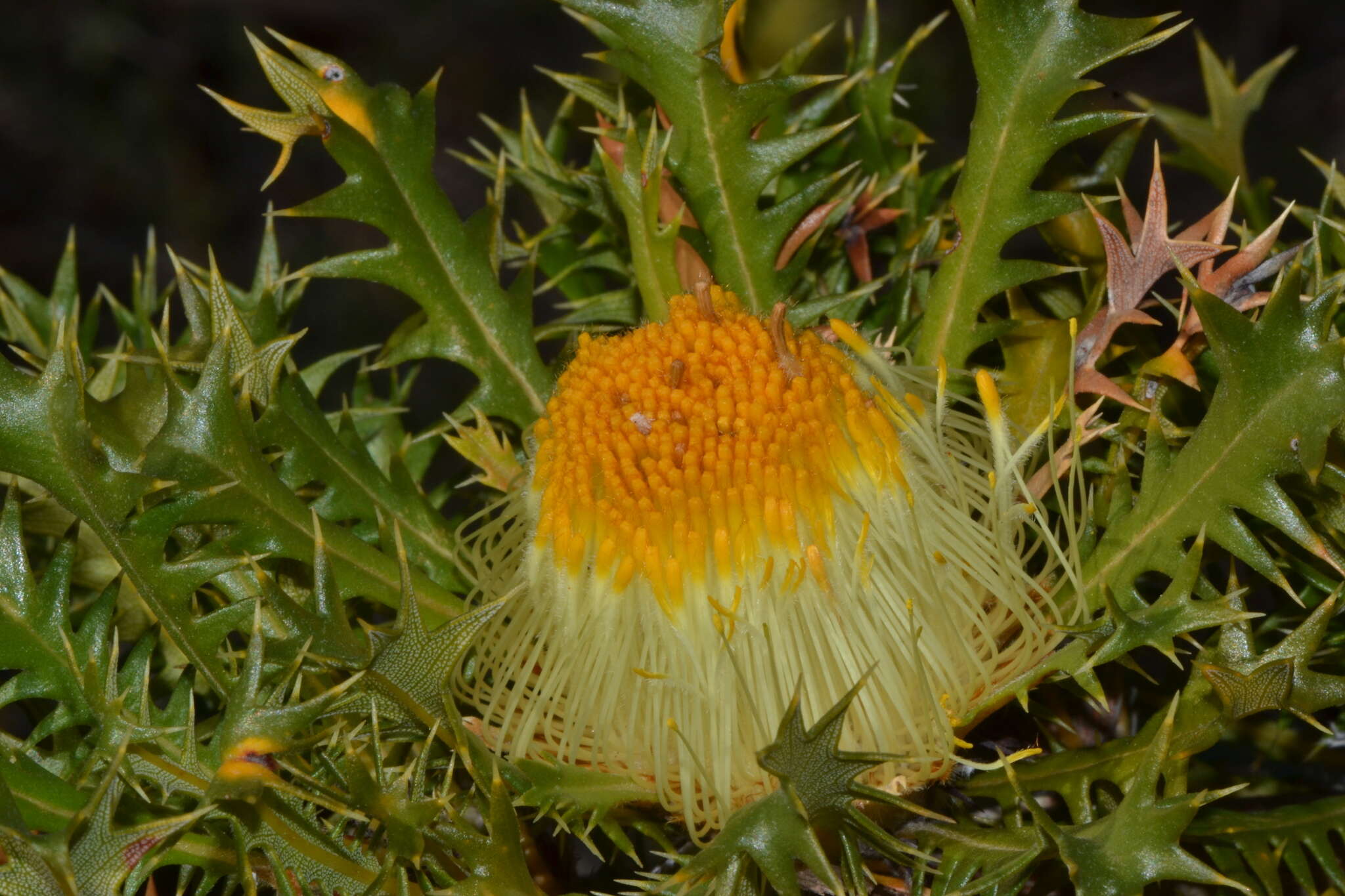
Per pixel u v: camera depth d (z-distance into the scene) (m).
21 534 0.42
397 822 0.40
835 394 0.41
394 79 1.20
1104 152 0.44
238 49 1.20
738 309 0.42
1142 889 0.39
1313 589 0.42
